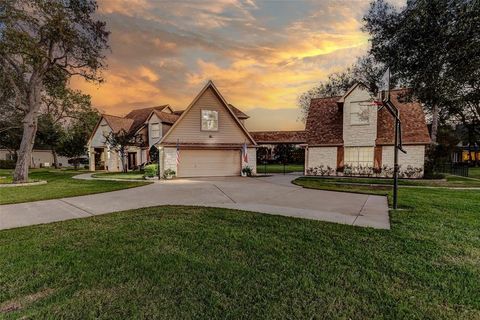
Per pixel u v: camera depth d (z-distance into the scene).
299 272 3.27
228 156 18.97
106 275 3.26
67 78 18.30
